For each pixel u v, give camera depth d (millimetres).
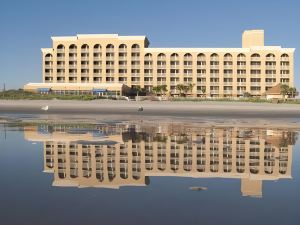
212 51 122875
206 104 74938
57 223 6805
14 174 11070
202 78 123312
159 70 123812
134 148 16797
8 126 29094
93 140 19609
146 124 32250
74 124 31594
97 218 7086
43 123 32812
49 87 104812
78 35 124250
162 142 19078
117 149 16422
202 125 31734
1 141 19094
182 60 122812
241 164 13227
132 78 124188
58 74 125250
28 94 92500
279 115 54969
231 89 123312
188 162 13539
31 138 20438
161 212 7457
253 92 123062
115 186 9672
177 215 7273
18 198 8422
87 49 124438
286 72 123188
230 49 122875
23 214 7297
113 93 105625
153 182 10195
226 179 10664
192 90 122188
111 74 124188
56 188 9383
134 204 8023
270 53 122875
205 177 10930
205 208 7738
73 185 9734
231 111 63312
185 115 52688
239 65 123250
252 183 10109
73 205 7906
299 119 44688
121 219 7039
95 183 10008
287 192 9094
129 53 123688
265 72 123125
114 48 123875
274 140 20438
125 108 67312
